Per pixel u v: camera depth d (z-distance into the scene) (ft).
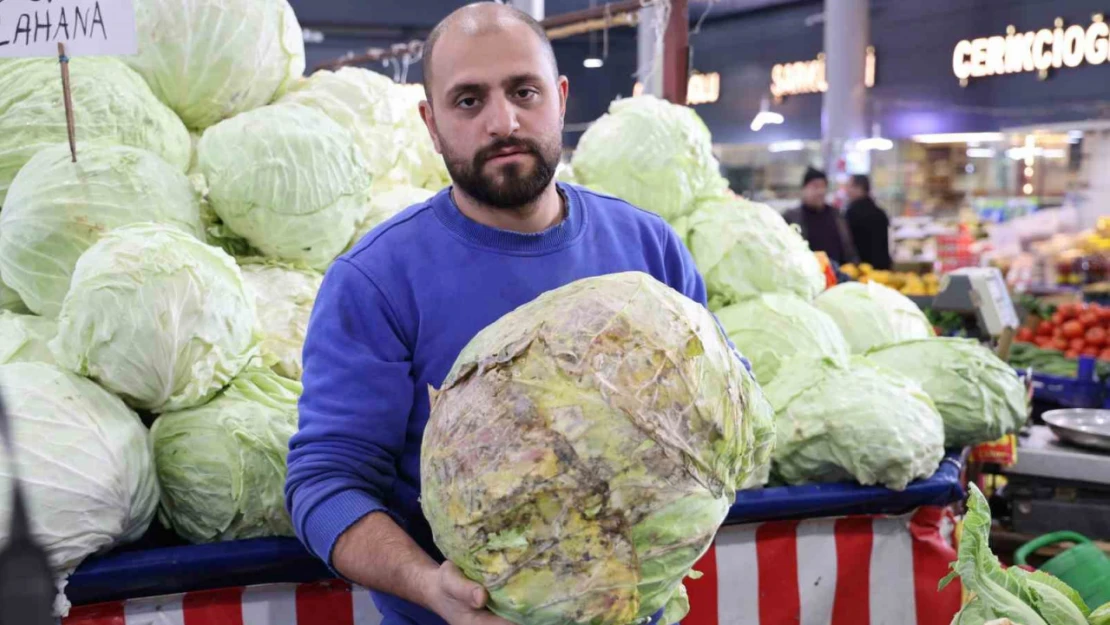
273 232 7.63
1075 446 11.42
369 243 5.66
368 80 9.68
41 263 6.82
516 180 5.24
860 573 7.93
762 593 7.77
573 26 13.42
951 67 43.96
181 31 8.09
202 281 6.32
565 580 4.04
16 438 5.57
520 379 4.22
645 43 14.47
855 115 38.01
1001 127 39.29
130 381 6.24
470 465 4.13
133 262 6.19
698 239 10.30
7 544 2.19
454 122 5.20
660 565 4.18
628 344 4.23
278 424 6.54
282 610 6.53
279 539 6.42
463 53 5.09
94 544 5.89
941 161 34.30
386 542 4.85
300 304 7.68
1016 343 18.88
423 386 5.55
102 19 6.56
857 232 28.22
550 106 5.26
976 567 5.38
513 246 5.54
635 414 4.05
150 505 6.35
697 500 4.18
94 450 5.84
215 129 7.72
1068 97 38.99
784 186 37.83
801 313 9.35
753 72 52.42
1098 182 30.91
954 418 9.07
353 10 46.14
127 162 7.06
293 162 7.50
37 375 5.96
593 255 5.79
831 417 7.82
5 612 2.13
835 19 37.76
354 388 5.35
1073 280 28.19
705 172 10.82
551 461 4.03
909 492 7.80
